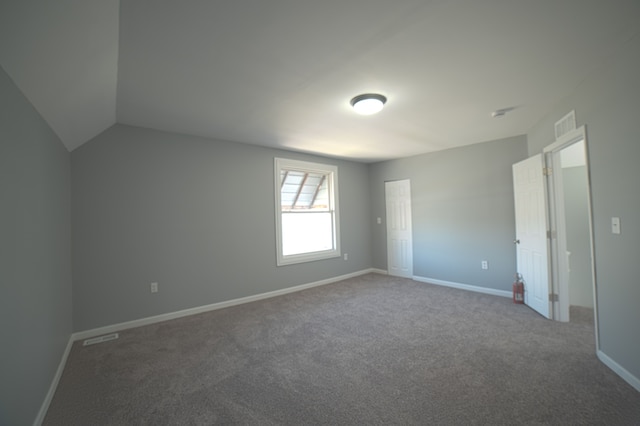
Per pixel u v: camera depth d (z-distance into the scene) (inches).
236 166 170.1
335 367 95.3
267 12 62.7
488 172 179.8
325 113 124.7
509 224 172.2
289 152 196.2
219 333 124.7
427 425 68.1
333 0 59.6
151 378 90.3
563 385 82.4
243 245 170.7
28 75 64.8
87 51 68.4
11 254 61.2
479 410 72.9
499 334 118.9
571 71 93.7
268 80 94.4
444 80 97.7
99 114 108.7
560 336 115.9
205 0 58.2
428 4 61.7
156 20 63.9
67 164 116.1
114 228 129.8
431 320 136.1
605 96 88.5
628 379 82.0
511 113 131.0
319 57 81.9
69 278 115.2
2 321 55.8
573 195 159.2
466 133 161.8
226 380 88.8
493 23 69.1
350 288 197.6
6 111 60.3
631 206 79.0
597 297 95.6
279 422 70.2
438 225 205.0
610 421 68.0
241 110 119.6
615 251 85.9
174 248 145.8
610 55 84.7
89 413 74.7
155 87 97.3
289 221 213.0
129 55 78.0
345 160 232.7
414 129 151.8
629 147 78.9
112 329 127.4
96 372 94.0
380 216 242.1
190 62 82.5
